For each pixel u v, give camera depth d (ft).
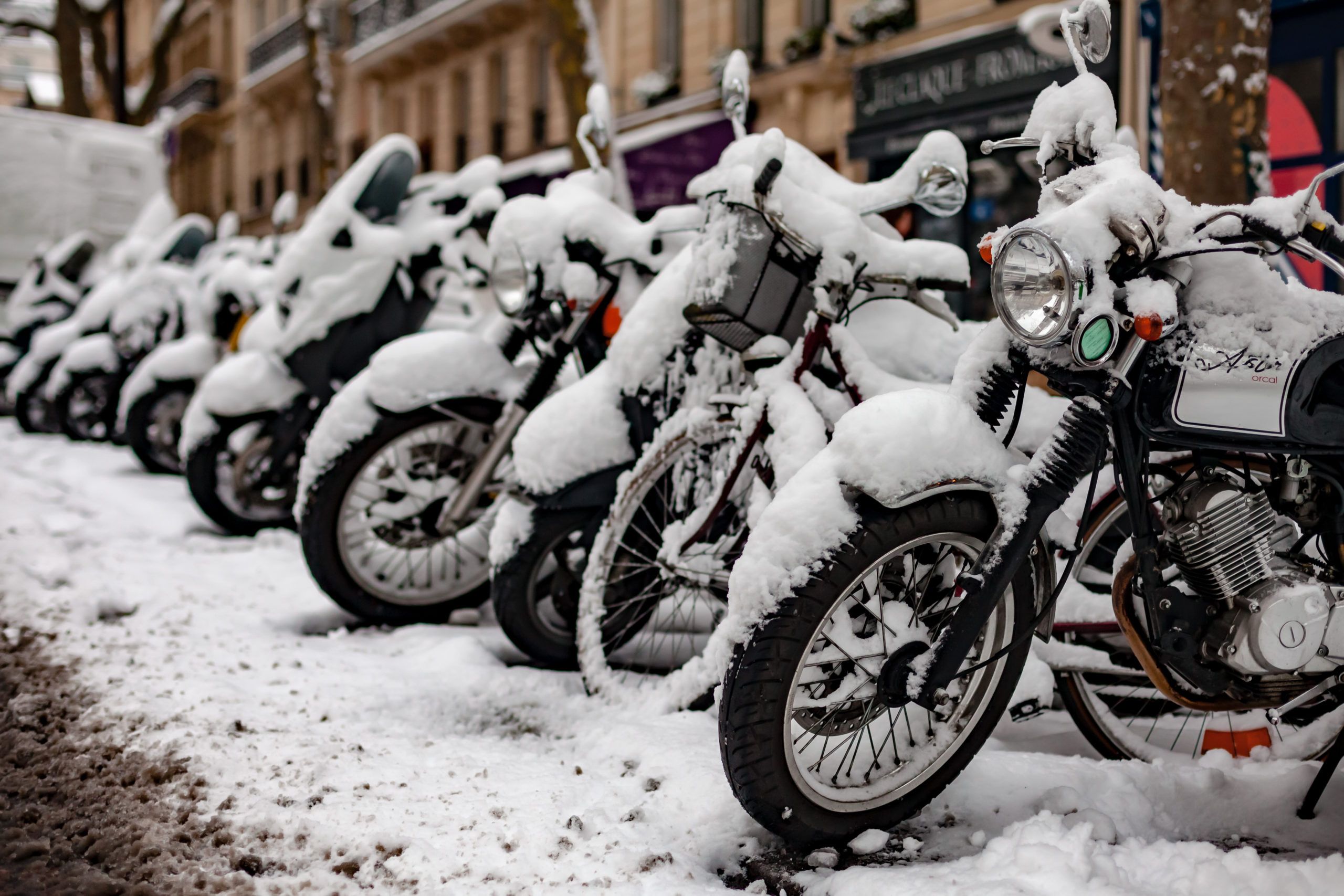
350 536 13.16
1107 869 6.58
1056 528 7.62
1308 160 26.12
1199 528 7.38
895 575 7.77
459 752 8.95
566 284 11.47
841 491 7.13
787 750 7.00
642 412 10.66
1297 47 26.08
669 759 8.38
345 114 84.53
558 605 11.33
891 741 7.70
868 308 9.94
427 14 70.38
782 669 6.89
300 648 12.00
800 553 6.99
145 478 24.57
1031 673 8.58
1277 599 7.20
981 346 7.51
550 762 8.75
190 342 24.63
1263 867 6.54
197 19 112.37
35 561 15.06
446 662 11.46
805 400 8.94
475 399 13.08
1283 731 8.75
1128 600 7.76
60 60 78.79
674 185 40.45
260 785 8.20
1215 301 7.25
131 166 43.04
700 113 51.52
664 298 10.55
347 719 9.73
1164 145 13.79
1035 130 7.54
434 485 13.32
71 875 6.91
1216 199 13.34
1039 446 9.02
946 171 9.75
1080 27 7.41
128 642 11.81
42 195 41.50
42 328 37.93
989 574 7.10
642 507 10.46
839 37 45.52
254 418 18.10
